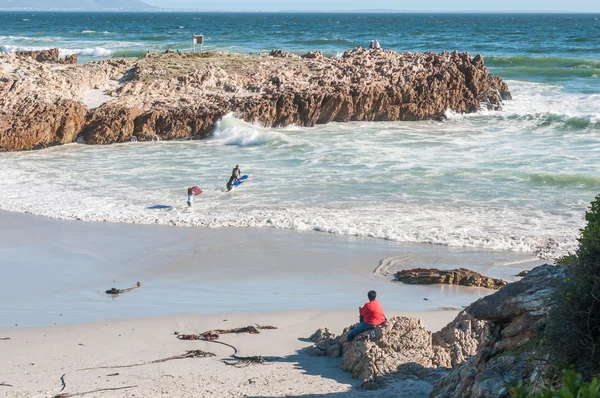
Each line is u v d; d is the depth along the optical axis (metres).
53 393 20.17
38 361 23.16
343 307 29.08
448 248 37.50
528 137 68.31
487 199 46.19
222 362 22.91
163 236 39.97
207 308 28.97
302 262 35.62
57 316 28.03
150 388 20.47
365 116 80.12
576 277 14.73
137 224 42.25
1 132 65.06
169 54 92.69
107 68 84.00
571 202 45.34
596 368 13.79
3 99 68.56
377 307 22.84
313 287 31.98
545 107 84.12
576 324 14.15
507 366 15.92
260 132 68.19
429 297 30.56
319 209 44.38
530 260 35.44
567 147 62.75
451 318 27.64
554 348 14.45
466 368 17.42
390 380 20.44
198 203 46.31
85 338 25.47
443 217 42.44
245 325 26.97
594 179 49.47
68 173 55.38
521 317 16.27
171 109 72.19
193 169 56.34
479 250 37.03
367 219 42.19
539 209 43.88
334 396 19.55
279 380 21.08
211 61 88.38
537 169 53.94
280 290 31.56
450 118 80.94
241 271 34.34
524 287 16.55
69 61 98.81
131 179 53.03
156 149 66.06
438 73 82.88
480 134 70.56
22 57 79.31
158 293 31.12
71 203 46.44
